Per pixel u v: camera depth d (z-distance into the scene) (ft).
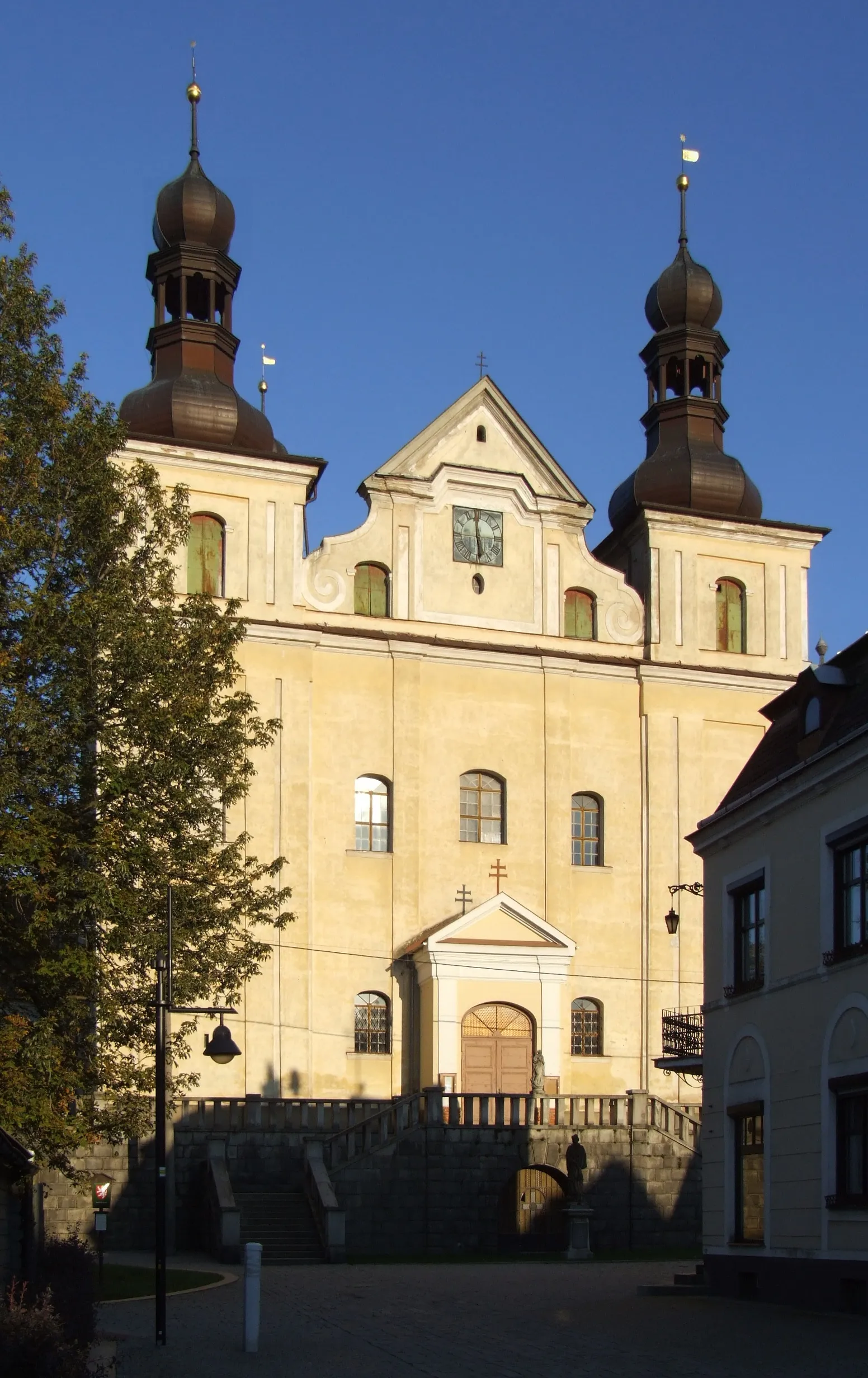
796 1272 92.89
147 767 99.96
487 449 186.70
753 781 105.81
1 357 104.12
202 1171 144.56
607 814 182.70
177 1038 104.27
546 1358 73.87
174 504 111.75
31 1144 94.89
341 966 169.58
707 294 200.64
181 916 103.50
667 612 188.85
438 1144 144.15
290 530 176.45
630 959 179.73
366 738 175.52
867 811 88.63
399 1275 119.96
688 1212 148.56
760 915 102.42
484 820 179.32
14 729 95.71
